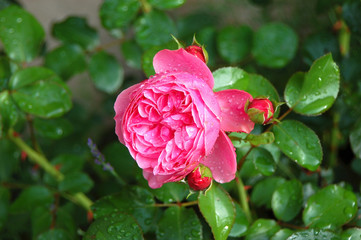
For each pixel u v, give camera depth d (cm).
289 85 54
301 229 56
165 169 47
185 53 47
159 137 48
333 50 68
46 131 67
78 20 68
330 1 67
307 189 62
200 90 46
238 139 50
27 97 58
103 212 56
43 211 64
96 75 68
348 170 68
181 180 49
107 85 68
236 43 67
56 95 59
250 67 68
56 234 62
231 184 58
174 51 48
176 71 48
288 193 57
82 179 64
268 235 56
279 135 53
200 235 55
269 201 60
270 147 58
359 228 54
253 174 58
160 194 56
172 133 48
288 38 66
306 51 68
